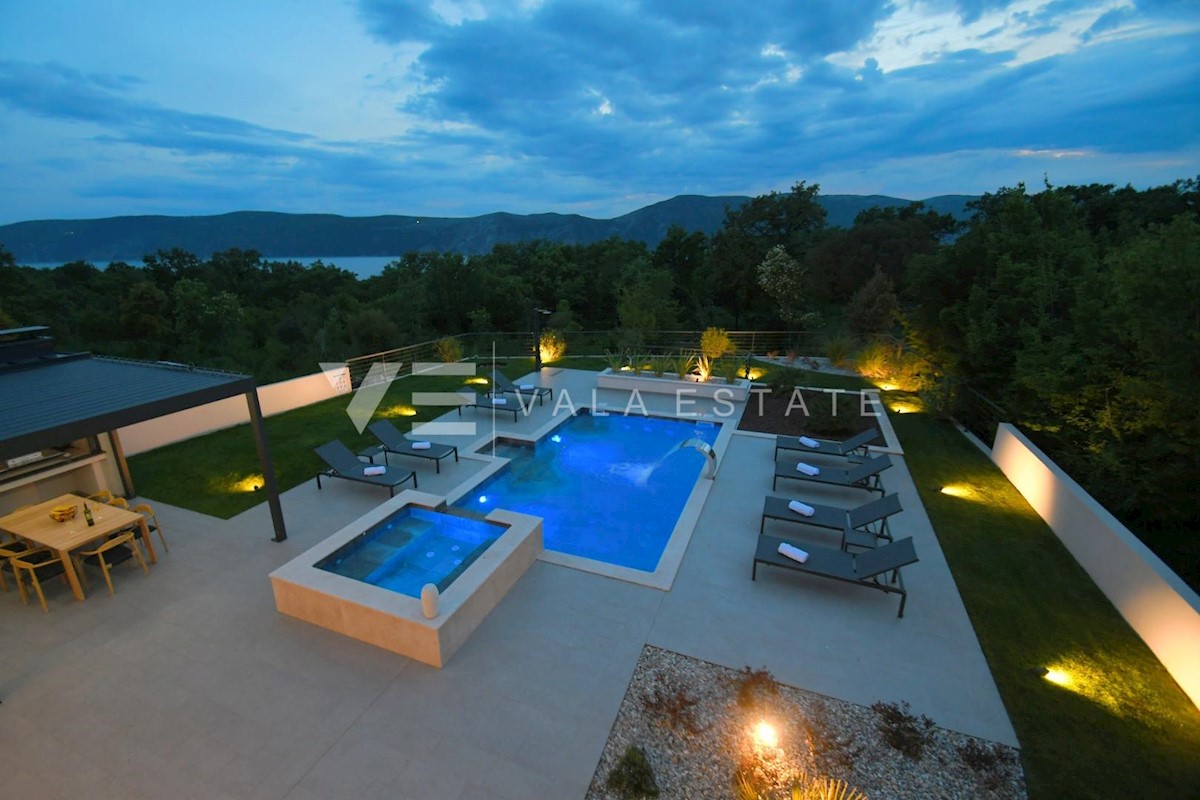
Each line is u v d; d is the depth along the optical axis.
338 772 4.04
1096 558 6.59
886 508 7.25
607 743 4.30
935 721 4.57
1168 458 8.13
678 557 6.95
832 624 5.76
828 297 31.64
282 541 7.30
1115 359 8.88
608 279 39.66
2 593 6.17
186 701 4.69
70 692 4.79
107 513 6.62
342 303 31.39
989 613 5.99
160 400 5.98
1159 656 5.31
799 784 3.96
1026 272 12.41
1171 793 3.95
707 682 4.94
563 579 6.48
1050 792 3.96
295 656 5.22
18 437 4.82
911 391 15.25
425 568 6.62
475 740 4.31
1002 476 9.77
